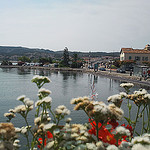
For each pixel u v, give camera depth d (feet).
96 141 4.93
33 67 345.51
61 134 4.97
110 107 5.39
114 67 276.00
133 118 33.88
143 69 141.59
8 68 355.15
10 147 3.97
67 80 161.79
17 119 43.16
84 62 430.61
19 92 97.09
